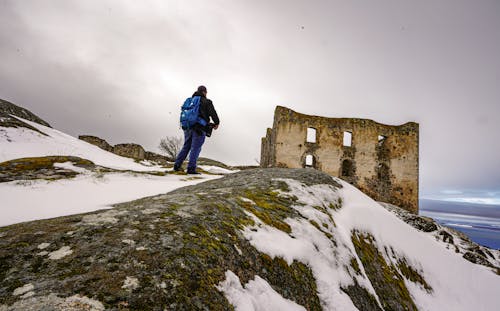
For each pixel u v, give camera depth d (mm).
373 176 21094
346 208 4945
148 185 5184
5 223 2182
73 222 1959
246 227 2541
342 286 2670
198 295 1439
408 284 4191
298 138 20531
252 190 4078
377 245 4512
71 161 6238
